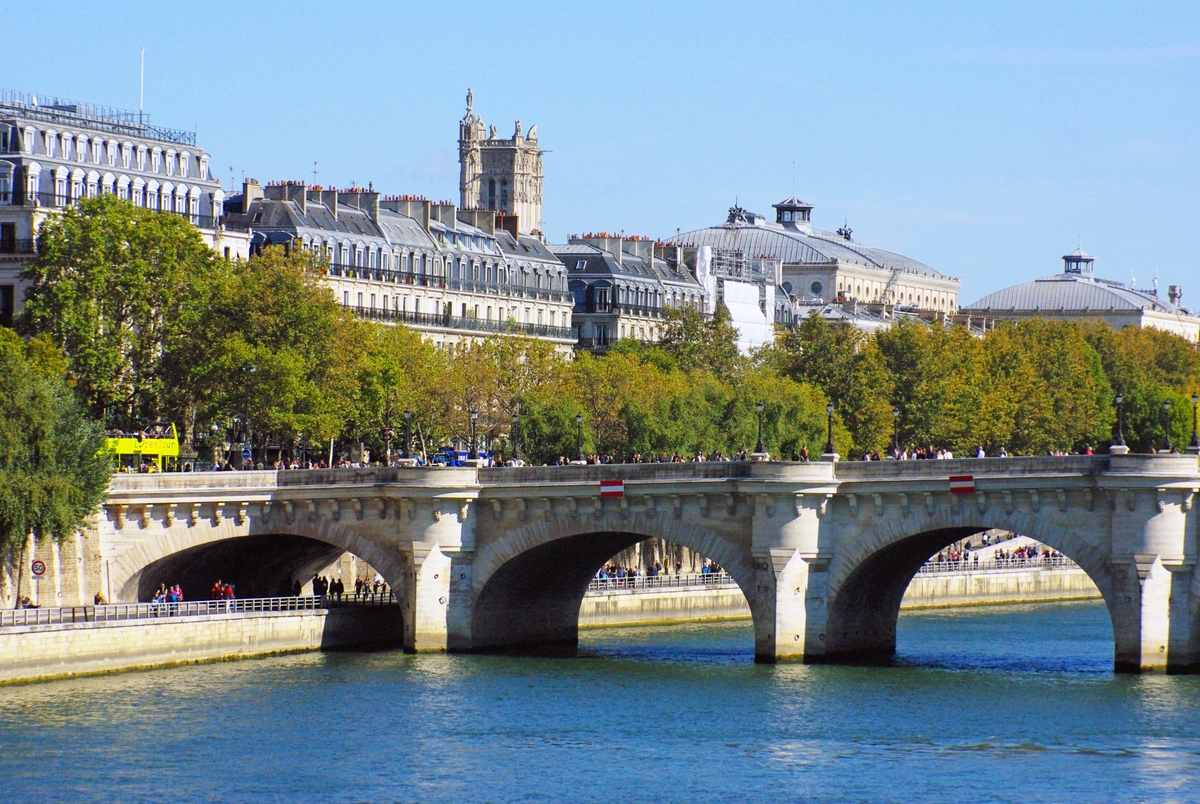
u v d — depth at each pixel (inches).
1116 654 7327.8
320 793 6067.9
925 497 7554.1
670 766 6343.5
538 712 7057.1
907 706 7096.5
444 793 6077.8
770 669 7765.8
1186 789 6067.9
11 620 7529.5
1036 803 5949.8
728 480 7785.4
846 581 7751.0
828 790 6092.5
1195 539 7278.5
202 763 6363.2
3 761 6358.3
